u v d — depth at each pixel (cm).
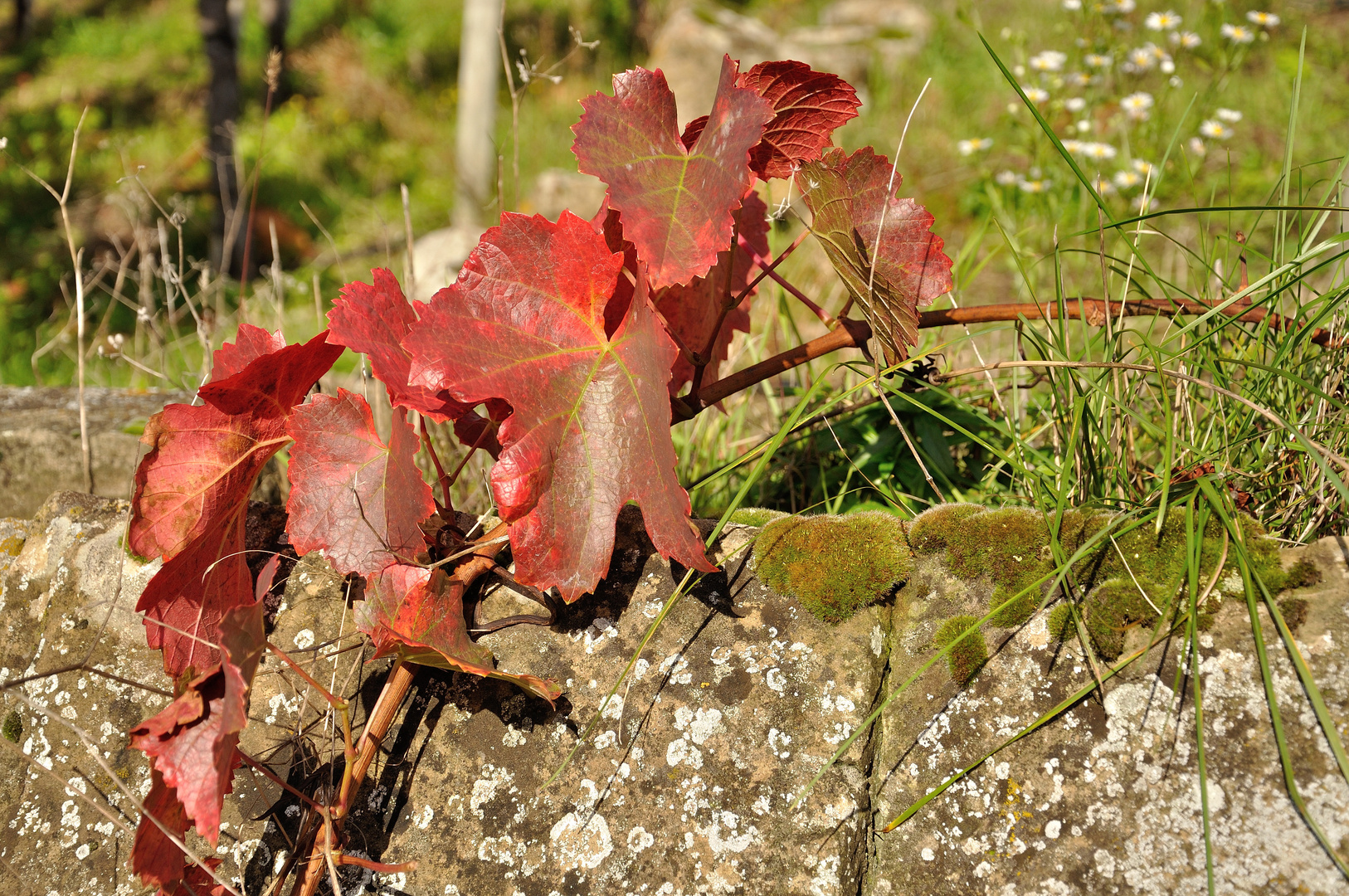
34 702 147
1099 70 318
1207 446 150
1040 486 148
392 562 143
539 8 827
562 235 143
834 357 202
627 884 142
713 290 152
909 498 157
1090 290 259
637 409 142
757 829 142
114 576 148
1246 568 141
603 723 144
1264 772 140
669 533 142
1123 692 142
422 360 141
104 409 180
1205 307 152
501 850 143
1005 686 142
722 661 144
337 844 143
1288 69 407
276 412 145
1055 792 141
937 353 151
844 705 143
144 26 990
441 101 801
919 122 472
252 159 687
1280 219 152
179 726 139
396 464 143
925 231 147
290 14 905
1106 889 140
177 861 142
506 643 146
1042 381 161
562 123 653
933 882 141
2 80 887
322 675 146
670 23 604
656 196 142
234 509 145
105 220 564
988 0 560
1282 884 139
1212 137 295
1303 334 147
